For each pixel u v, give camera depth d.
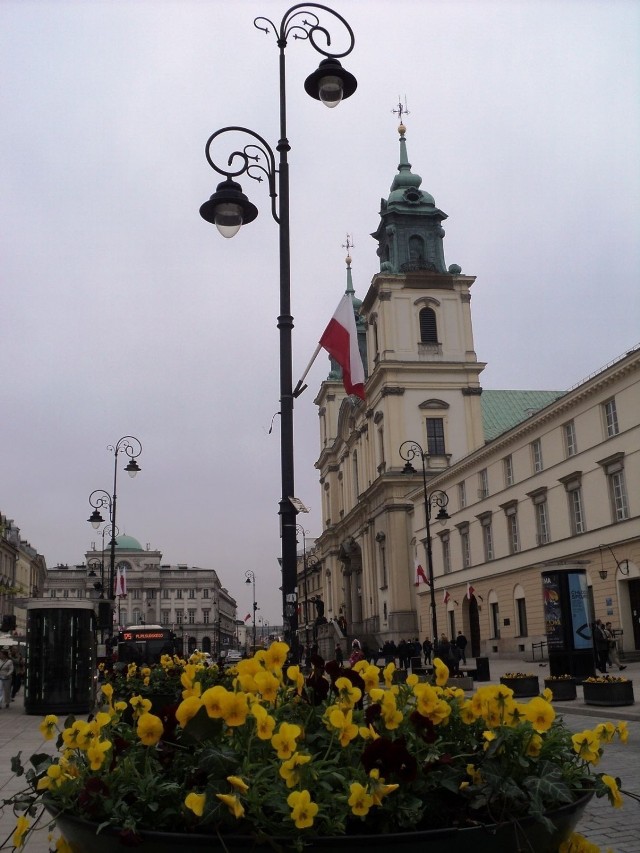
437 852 3.25
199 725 3.54
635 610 34.06
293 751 3.48
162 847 3.28
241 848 3.19
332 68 12.25
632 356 33.28
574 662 23.91
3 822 8.09
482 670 28.48
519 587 43.91
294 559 11.48
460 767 3.71
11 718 19.97
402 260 66.38
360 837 3.19
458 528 52.53
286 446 11.71
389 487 61.91
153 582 153.75
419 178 69.31
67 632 20.88
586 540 37.09
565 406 38.84
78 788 3.77
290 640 11.27
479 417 63.34
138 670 14.23
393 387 62.72
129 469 40.97
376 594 66.44
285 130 12.61
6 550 92.25
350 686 4.20
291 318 12.13
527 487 43.12
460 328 64.75
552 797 3.47
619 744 12.88
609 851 4.00
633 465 33.66
